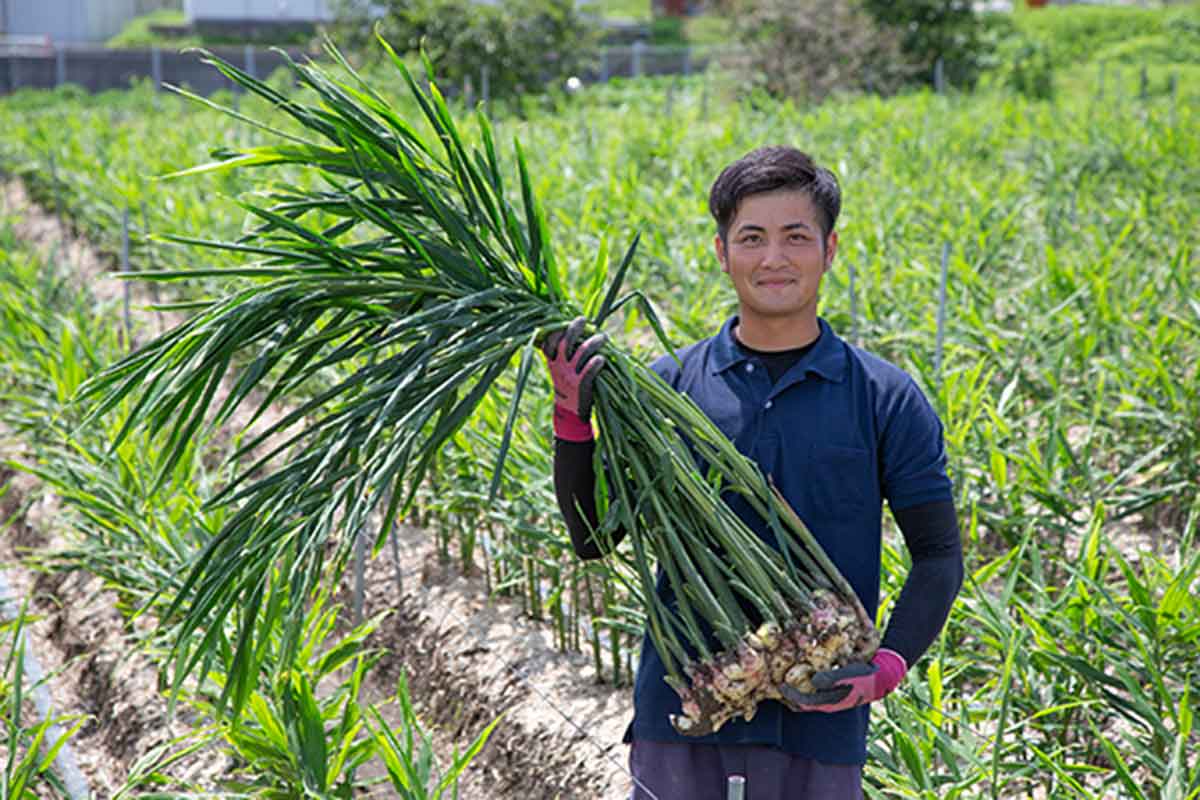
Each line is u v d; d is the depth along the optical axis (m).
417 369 2.60
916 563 2.66
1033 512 5.11
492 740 4.59
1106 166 10.58
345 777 3.76
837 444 2.65
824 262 2.67
